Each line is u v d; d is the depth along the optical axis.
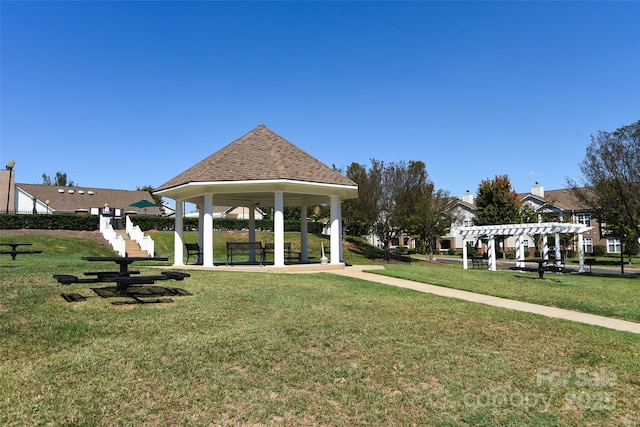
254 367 6.12
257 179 17.42
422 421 4.90
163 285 11.69
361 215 37.19
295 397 5.32
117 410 4.84
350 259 33.50
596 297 13.23
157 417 4.74
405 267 20.94
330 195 20.47
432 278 16.41
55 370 5.72
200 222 23.08
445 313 9.86
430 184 39.31
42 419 4.59
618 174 22.42
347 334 7.77
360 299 11.09
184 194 19.92
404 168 38.25
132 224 35.09
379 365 6.41
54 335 6.98
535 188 57.00
